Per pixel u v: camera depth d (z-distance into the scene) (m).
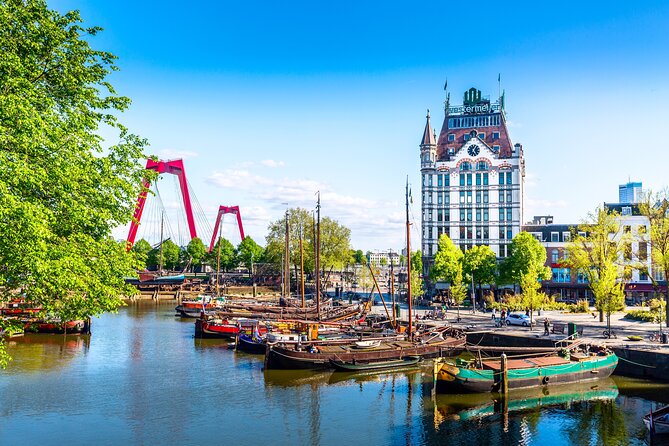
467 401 35.28
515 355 44.09
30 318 26.58
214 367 45.34
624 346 43.31
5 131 18.55
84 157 22.91
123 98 26.11
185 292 122.00
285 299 87.31
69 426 30.02
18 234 18.25
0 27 21.50
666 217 56.56
